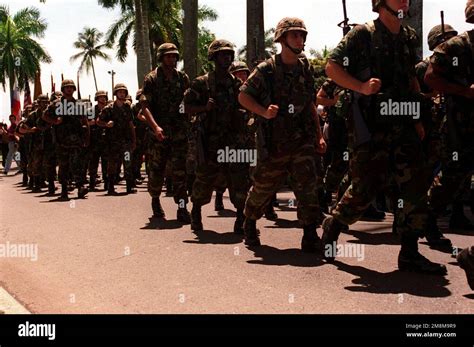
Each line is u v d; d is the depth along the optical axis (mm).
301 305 3750
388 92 4242
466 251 3666
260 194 5379
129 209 8586
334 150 6805
